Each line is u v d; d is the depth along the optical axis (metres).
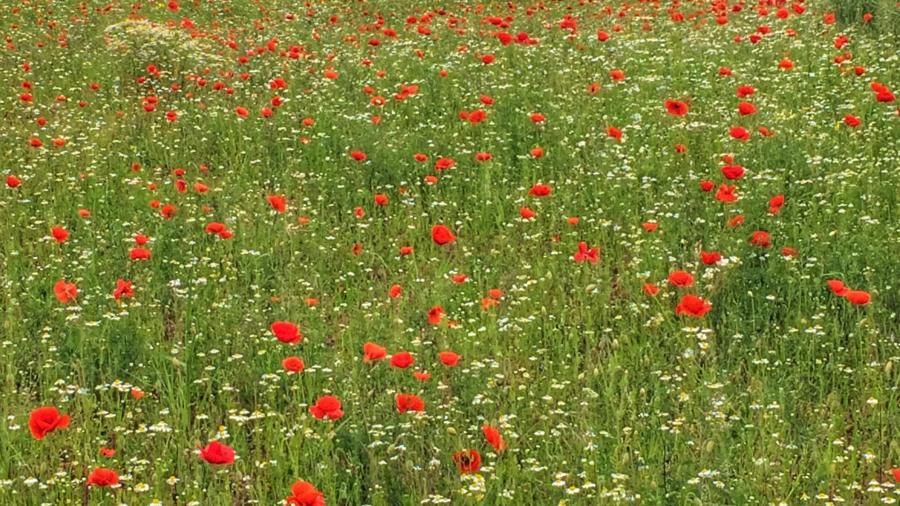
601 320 6.78
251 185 9.74
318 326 6.73
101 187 9.45
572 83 12.09
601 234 8.04
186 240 8.12
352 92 12.41
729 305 6.72
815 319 6.29
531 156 9.80
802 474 4.95
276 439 5.32
